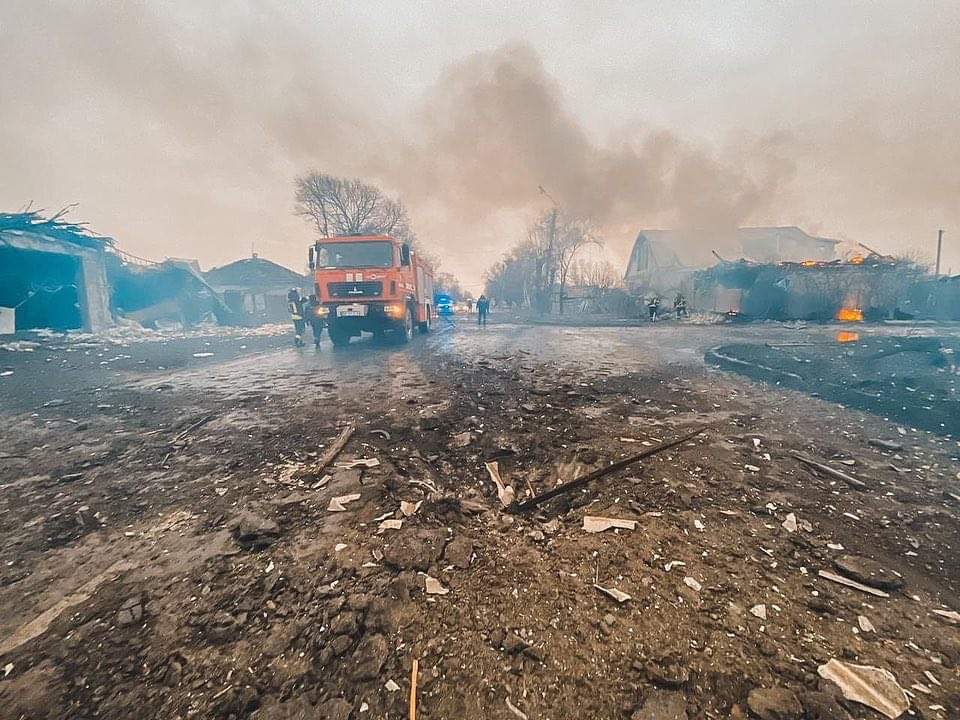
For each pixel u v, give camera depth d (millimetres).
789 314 23406
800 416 4723
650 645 1569
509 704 1347
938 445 3766
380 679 1448
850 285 23469
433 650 1566
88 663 1528
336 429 4281
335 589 1910
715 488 2943
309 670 1488
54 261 15320
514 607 1790
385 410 4984
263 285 33906
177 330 18766
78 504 2779
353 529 2424
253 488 2975
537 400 5469
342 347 11938
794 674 1431
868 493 2871
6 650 1596
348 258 10664
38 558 2199
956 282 23438
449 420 4578
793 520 2498
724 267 25953
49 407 5250
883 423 4418
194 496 2873
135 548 2275
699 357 9539
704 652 1530
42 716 1333
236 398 5695
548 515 2646
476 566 2092
